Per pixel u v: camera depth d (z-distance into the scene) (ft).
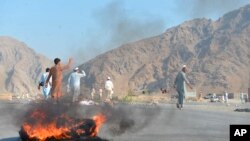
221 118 65.31
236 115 73.82
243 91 571.28
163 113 73.97
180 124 53.47
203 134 42.83
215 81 597.93
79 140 33.83
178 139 38.83
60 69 50.06
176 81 91.30
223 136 41.06
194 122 56.90
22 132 34.42
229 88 580.71
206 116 69.67
